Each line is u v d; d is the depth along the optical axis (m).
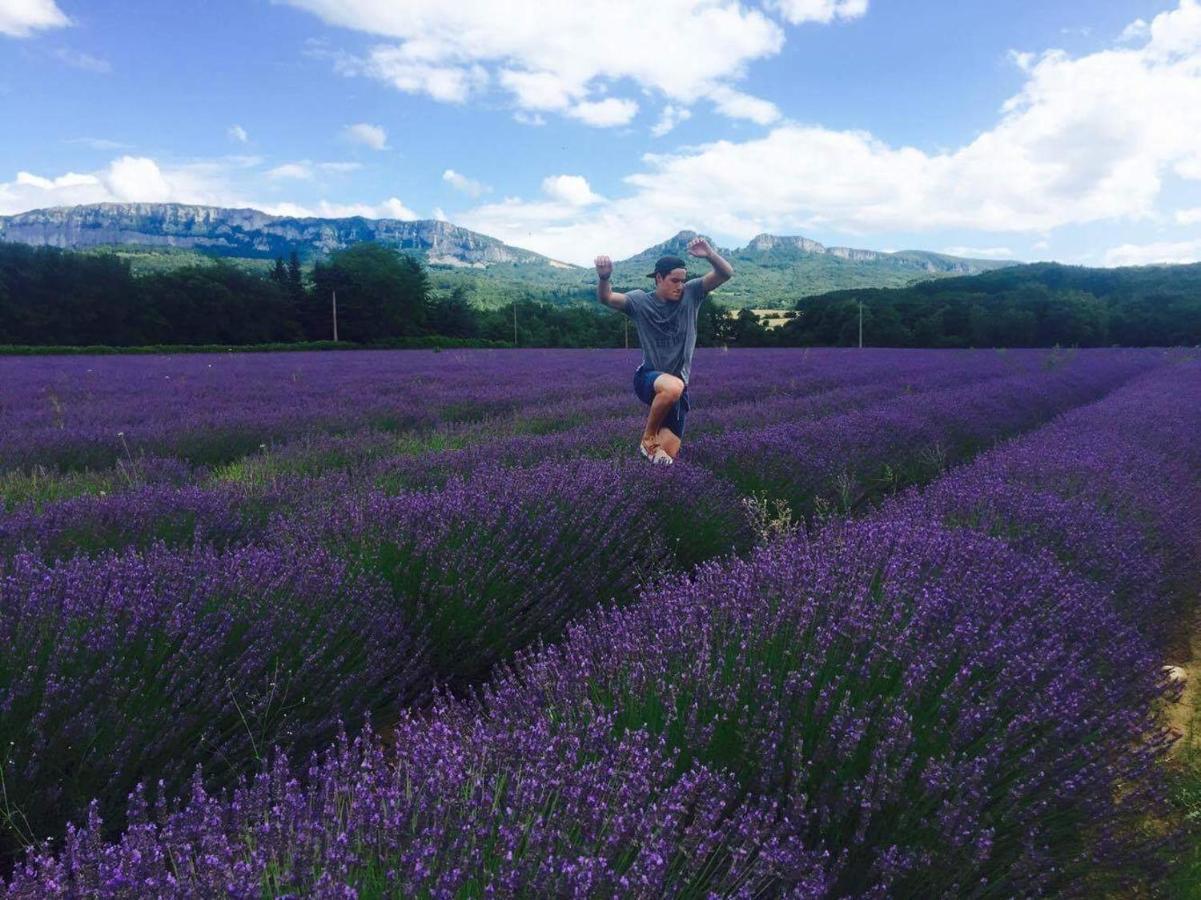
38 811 1.83
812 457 5.81
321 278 74.38
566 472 4.38
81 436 7.84
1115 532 3.65
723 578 2.62
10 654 2.09
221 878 1.17
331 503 4.21
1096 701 2.06
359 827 1.33
